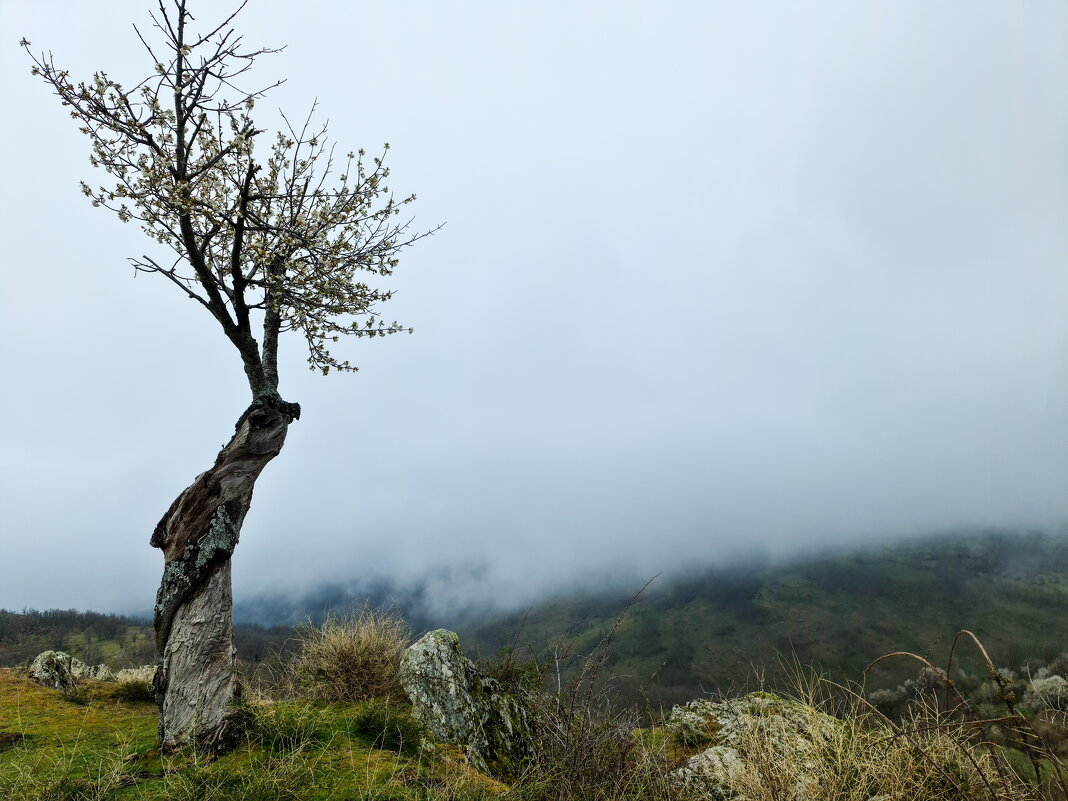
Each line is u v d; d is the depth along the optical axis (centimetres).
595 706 627
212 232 654
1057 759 325
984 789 393
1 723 726
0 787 470
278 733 564
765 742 493
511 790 498
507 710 745
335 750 550
